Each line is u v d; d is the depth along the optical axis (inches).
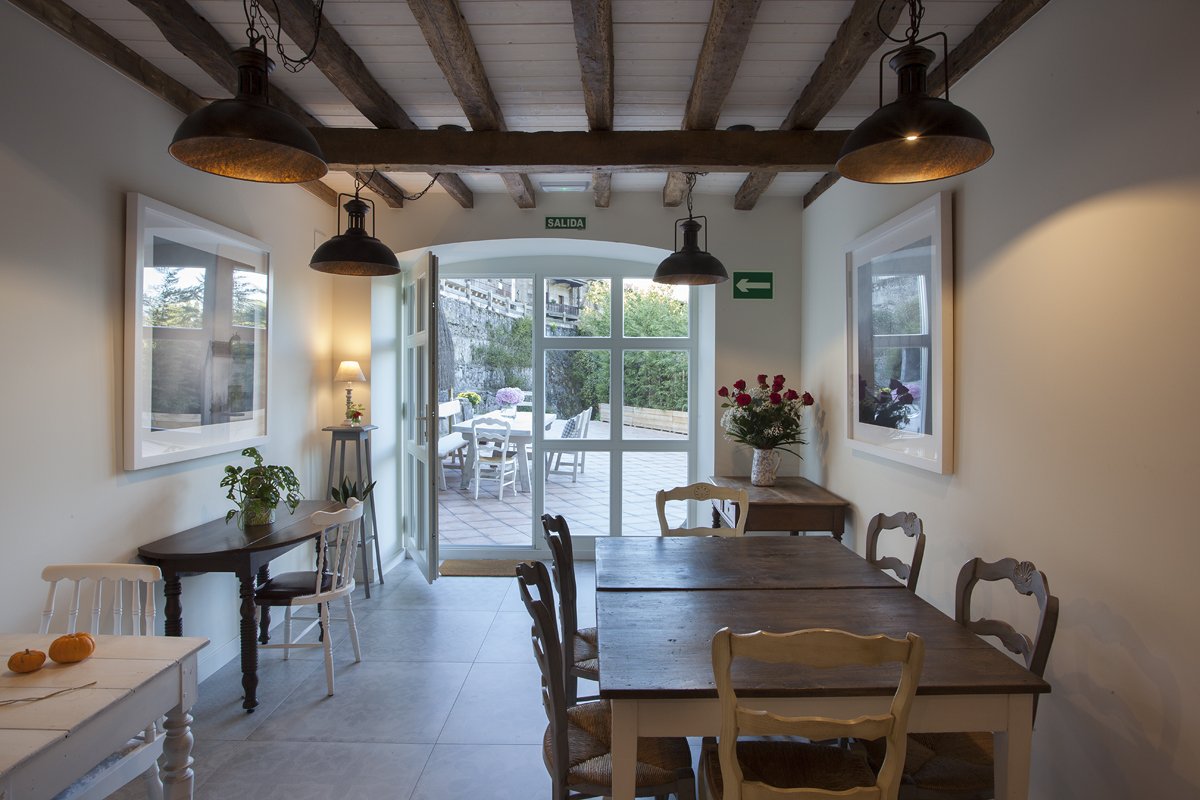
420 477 185.3
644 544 114.1
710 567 100.0
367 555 171.8
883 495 125.7
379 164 125.2
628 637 71.6
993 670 62.4
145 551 105.0
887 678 60.8
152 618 80.5
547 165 125.3
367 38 99.5
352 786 91.1
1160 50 62.4
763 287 177.9
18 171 83.9
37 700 57.4
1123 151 67.1
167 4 85.9
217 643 127.8
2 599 82.1
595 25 85.0
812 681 60.0
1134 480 66.0
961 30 93.4
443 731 105.7
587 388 213.6
